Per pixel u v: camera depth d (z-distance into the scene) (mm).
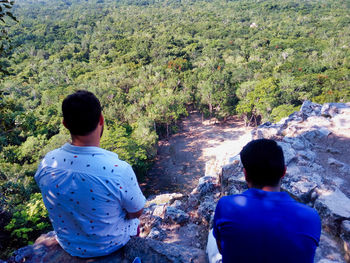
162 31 135625
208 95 48031
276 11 170750
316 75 50938
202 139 44125
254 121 49625
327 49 82312
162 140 44281
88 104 1801
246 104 44719
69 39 136000
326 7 169000
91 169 1810
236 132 46062
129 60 92188
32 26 161625
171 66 73250
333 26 120000
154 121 41812
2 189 15117
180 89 57719
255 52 86938
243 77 55562
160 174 34969
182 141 43750
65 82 81312
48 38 136625
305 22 133500
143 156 29656
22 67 96125
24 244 9633
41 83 75562
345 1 176625
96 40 124312
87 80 72250
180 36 120875
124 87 63188
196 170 35625
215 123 49875
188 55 95562
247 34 118500
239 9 186500
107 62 95125
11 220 10086
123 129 33812
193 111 55781
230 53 91062
